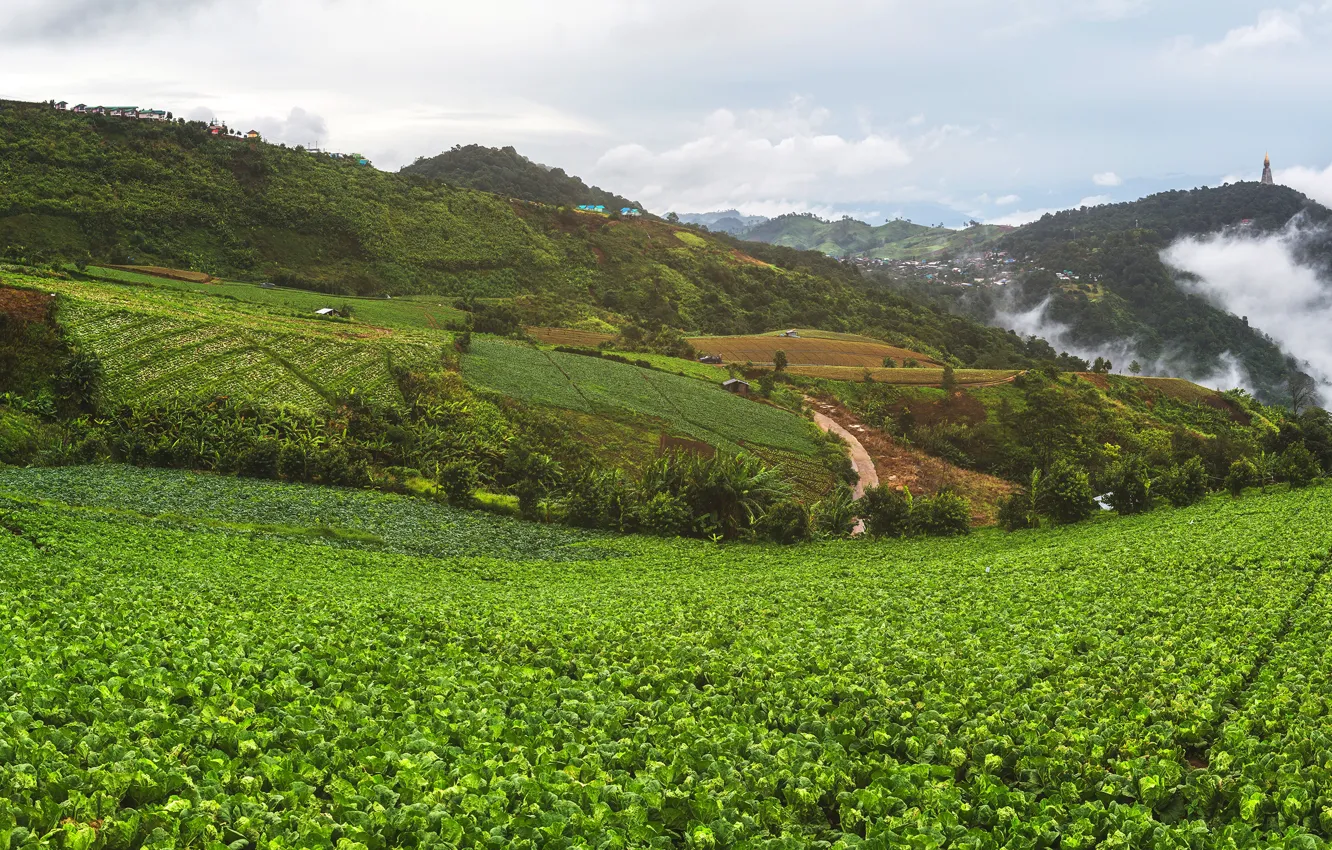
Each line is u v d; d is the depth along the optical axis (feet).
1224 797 40.81
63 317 257.34
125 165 583.99
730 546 197.06
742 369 439.63
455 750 42.06
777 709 51.65
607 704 51.85
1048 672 63.16
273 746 42.16
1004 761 45.03
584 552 181.88
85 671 50.44
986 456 376.27
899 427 393.29
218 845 31.37
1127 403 435.94
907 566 147.13
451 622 82.79
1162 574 108.27
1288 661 63.16
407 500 207.51
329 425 241.96
